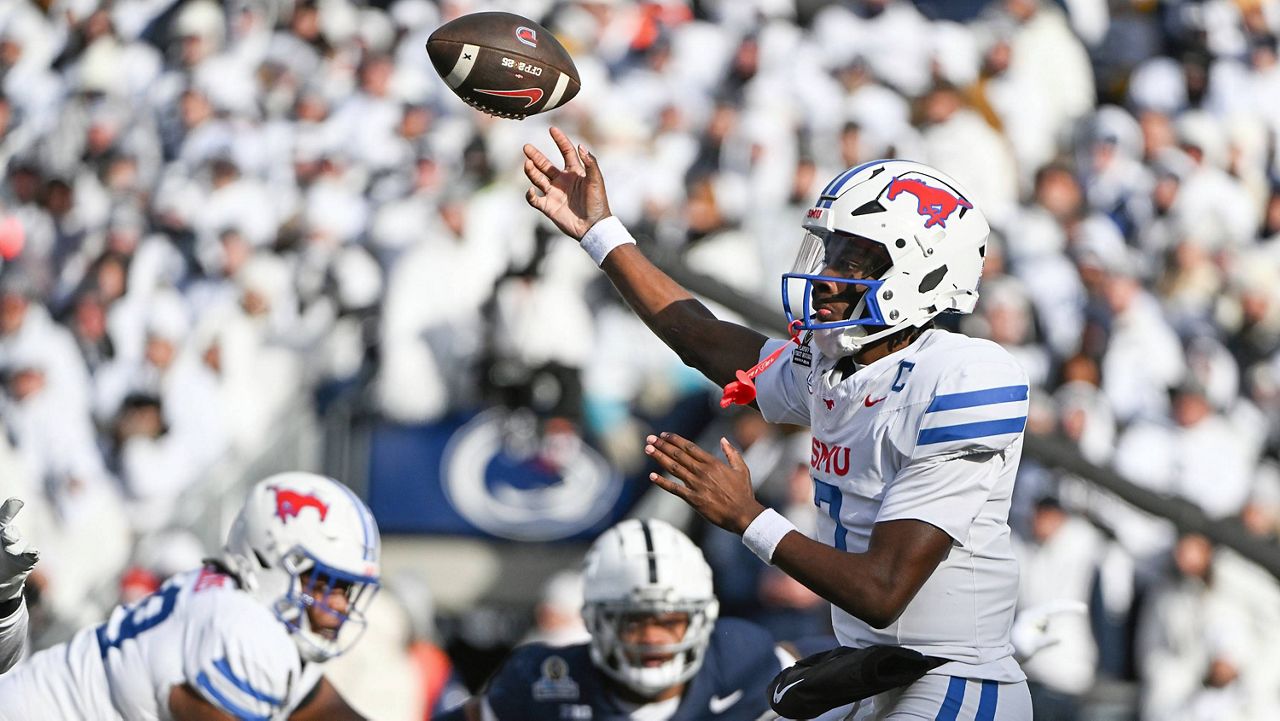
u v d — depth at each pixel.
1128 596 23.84
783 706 10.51
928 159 31.33
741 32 34.09
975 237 10.62
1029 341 26.73
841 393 10.56
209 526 24.56
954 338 10.45
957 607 10.38
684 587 14.84
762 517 10.05
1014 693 10.52
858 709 10.91
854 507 10.55
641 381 25.77
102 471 26.55
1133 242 32.06
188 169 32.06
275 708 12.80
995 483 10.32
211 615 12.80
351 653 21.58
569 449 25.56
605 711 15.65
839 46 33.66
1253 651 23.58
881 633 10.55
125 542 26.03
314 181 31.09
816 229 10.63
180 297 28.52
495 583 25.47
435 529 25.70
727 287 17.64
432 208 28.86
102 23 36.59
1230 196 32.81
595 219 12.20
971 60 34.59
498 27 11.80
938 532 9.98
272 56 35.06
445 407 26.44
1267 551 17.77
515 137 29.80
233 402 27.28
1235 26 36.53
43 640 22.31
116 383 27.58
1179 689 23.30
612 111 30.94
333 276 28.14
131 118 34.62
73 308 28.23
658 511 24.98
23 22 37.25
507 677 15.89
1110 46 36.84
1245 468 26.53
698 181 27.94
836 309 10.48
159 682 12.65
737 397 11.26
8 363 27.16
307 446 26.23
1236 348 30.11
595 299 26.14
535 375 25.52
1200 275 30.28
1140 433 26.17
